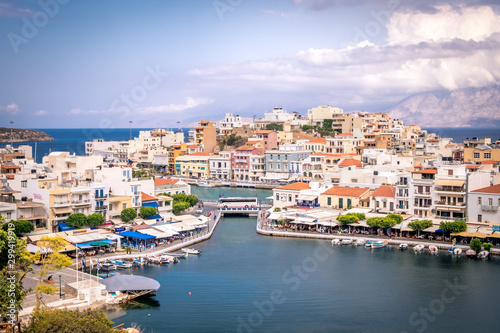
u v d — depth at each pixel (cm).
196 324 10306
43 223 15275
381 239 16325
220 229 18925
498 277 12912
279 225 18588
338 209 19262
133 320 10444
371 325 10369
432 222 16300
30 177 17150
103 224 16100
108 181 17525
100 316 8869
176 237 16775
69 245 14138
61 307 10462
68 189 15625
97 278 11988
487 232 15288
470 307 11212
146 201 18362
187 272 13488
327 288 12356
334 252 15325
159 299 11581
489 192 15938
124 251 14900
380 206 18100
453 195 16562
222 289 12238
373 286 12475
